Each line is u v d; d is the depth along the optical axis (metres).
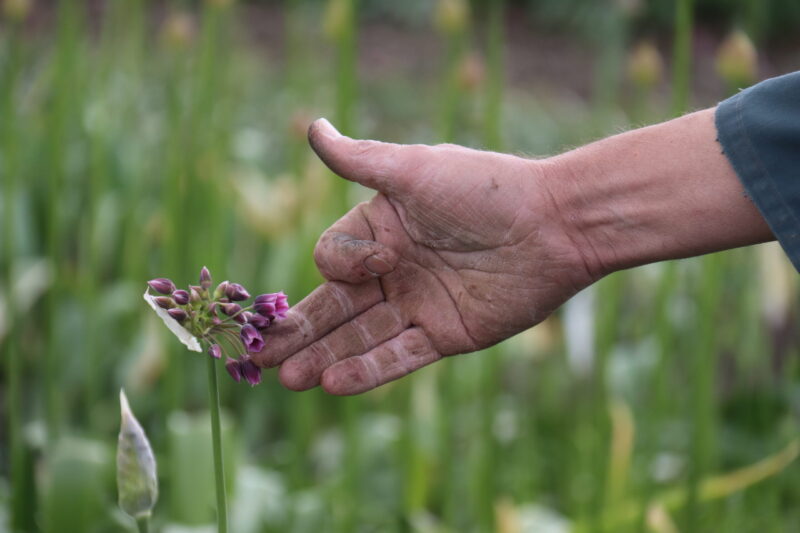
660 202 1.27
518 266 1.30
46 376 1.69
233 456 1.64
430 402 1.93
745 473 1.65
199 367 2.07
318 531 1.68
